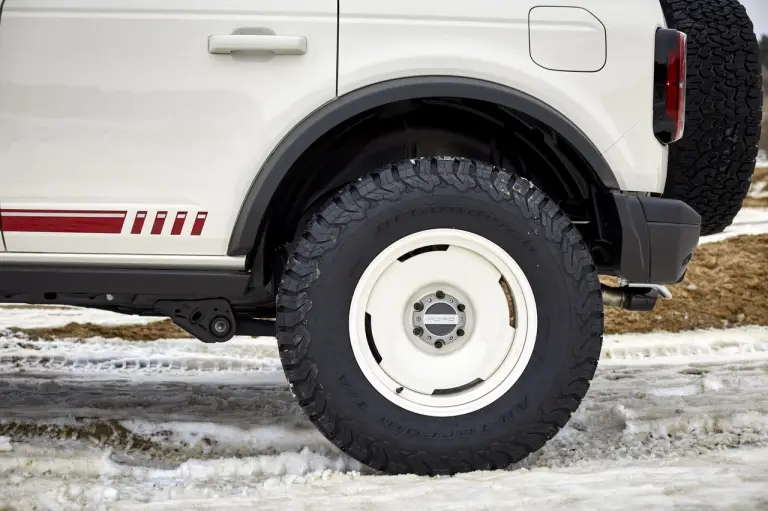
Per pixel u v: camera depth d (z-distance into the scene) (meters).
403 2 2.71
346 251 2.65
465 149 3.03
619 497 2.40
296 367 2.65
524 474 2.69
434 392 2.76
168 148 2.67
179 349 6.14
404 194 2.67
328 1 2.68
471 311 2.78
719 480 2.58
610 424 3.58
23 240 2.69
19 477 2.67
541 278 2.71
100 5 2.65
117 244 2.69
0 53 2.64
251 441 3.23
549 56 2.76
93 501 2.46
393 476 2.68
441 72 2.71
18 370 5.19
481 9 2.74
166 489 2.60
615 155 2.81
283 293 2.66
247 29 2.66
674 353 6.29
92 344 6.30
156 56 2.65
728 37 3.33
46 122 2.65
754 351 6.34
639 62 2.81
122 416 3.46
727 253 8.23
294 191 3.03
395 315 2.74
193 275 2.71
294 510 2.35
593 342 2.72
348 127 2.79
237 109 2.66
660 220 2.81
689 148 3.34
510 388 2.73
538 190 2.74
